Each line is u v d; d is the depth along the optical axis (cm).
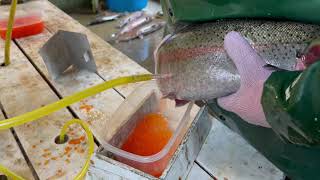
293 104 47
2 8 175
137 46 253
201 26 69
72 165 88
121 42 259
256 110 62
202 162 88
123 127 85
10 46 144
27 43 157
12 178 79
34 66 138
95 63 133
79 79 128
